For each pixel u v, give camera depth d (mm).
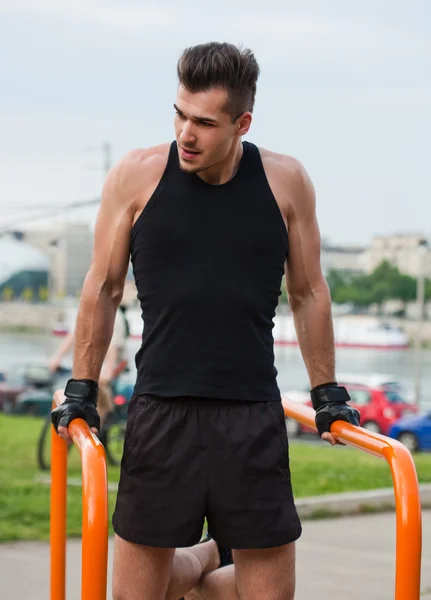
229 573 3520
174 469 2959
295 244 3115
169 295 2947
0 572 6305
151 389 2980
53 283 119562
